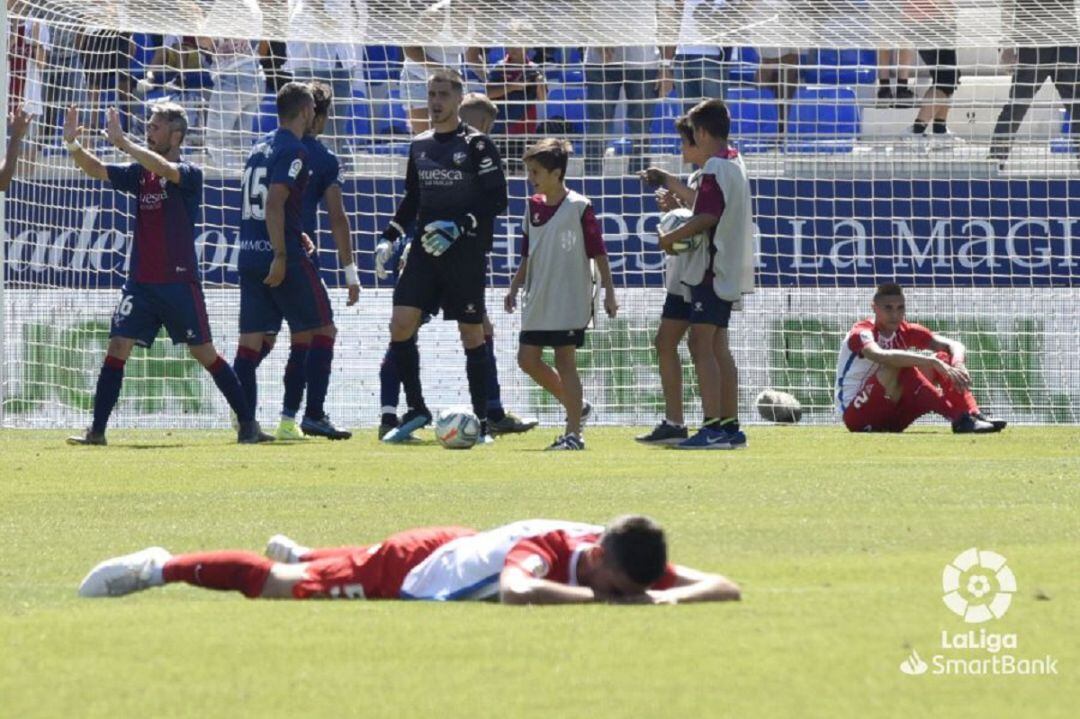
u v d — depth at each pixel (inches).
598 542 657.6
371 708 489.4
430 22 2085.4
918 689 510.0
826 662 545.6
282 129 1614.2
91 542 887.1
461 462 1373.0
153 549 701.3
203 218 2080.5
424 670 540.1
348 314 2071.9
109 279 2009.1
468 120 1625.2
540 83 2267.5
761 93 2394.2
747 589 691.4
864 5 2122.3
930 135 2325.3
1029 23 2130.9
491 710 485.1
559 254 1540.4
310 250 1649.9
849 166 2144.4
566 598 644.7
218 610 653.9
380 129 2340.1
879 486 1133.7
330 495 1109.1
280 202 1596.9
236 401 1628.9
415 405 1628.9
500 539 665.0
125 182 1553.9
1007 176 2130.9
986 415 2080.5
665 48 2335.1
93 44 2138.3
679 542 846.5
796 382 2084.2
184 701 500.1
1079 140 2219.5
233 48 2292.1
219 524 957.2
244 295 1651.1
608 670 536.7
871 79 2436.0
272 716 480.7
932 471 1259.8
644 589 652.1
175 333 1594.5
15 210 1977.1
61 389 1974.7
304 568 682.8
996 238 2121.1
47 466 1344.7
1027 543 837.8
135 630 613.0
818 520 936.3
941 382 1802.4
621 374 2047.2
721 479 1198.3
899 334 1818.4
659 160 2224.4
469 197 1550.2
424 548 677.3
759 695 501.4
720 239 1494.8
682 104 2319.1
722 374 1540.4
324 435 1705.2
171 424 1983.3
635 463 1353.3
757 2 2112.5
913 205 2121.1
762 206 2117.4
